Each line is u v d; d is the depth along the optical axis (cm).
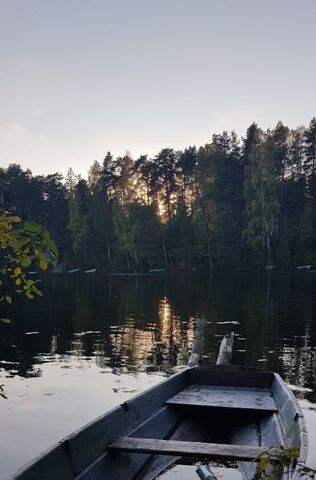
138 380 1211
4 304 3153
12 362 1434
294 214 7625
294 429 627
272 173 6844
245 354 1535
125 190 9056
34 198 9750
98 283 5216
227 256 7275
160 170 9594
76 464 527
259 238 6706
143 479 610
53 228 9325
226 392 930
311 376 1244
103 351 1612
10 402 1009
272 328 2073
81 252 8569
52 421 891
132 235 7762
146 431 702
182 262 7662
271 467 538
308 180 8531
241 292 3778
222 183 8044
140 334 1969
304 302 3055
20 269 291
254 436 742
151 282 5225
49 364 1405
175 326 2178
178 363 1425
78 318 2481
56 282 5475
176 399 862
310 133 8569
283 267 6825
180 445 584
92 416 920
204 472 614
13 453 743
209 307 2878
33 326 2205
